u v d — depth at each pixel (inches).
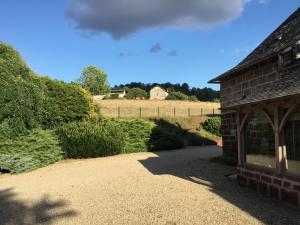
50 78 965.2
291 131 374.9
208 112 1957.4
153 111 1888.5
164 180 505.4
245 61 610.2
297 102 357.4
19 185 527.8
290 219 318.3
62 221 341.1
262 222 312.0
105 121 1001.5
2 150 706.8
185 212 349.1
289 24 581.6
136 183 490.0
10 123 743.1
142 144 937.5
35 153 707.4
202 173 557.9
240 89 613.0
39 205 402.6
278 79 485.4
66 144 782.5
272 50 507.8
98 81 4060.0
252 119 451.2
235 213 339.9
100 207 380.2
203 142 1164.5
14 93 748.6
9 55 847.1
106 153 824.9
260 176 426.6
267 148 419.2
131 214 350.6
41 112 839.1
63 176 580.1
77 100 946.1
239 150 477.7
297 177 361.4
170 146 981.2
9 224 341.7
